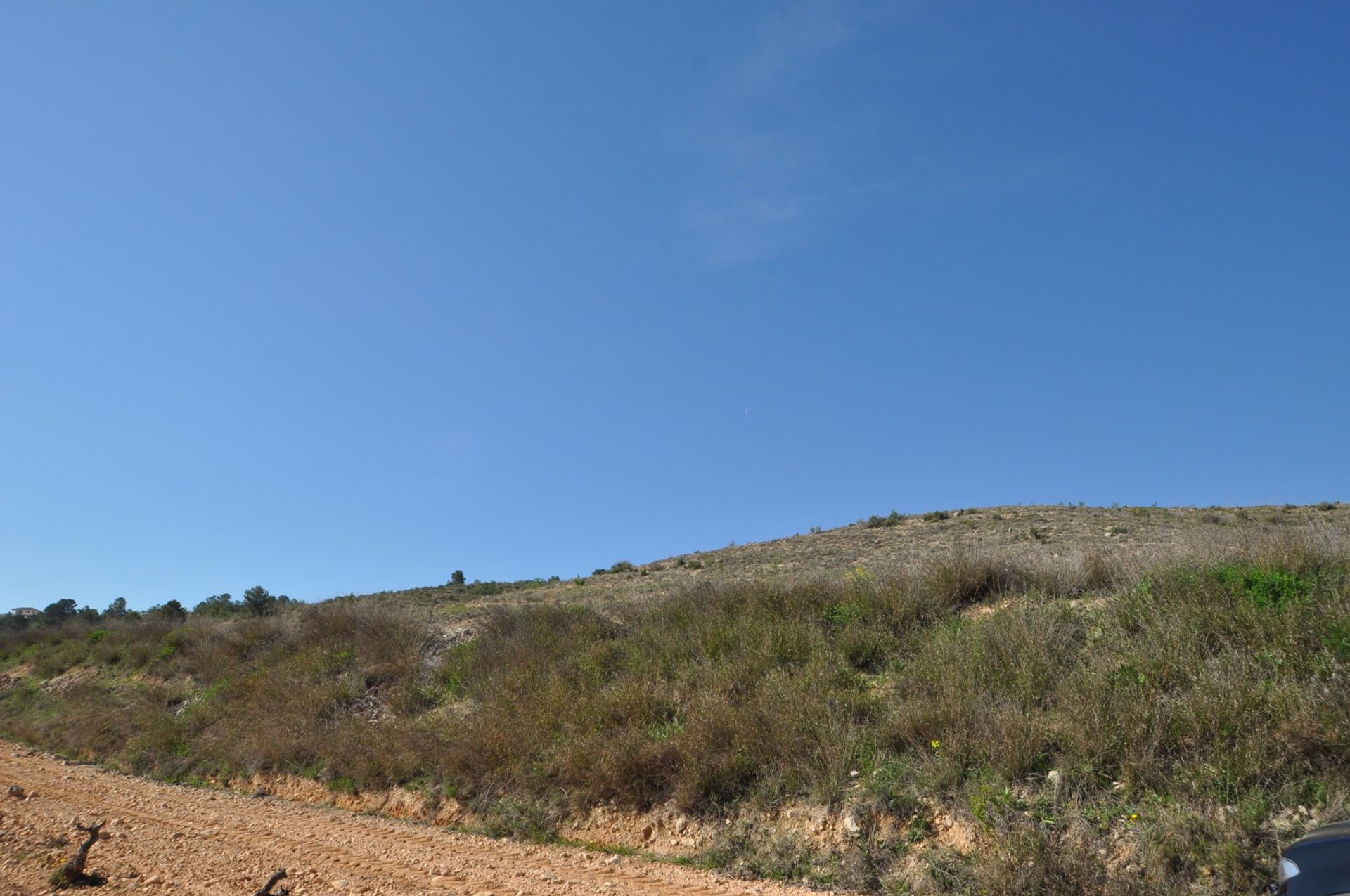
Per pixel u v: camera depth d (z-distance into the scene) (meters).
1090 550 13.60
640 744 10.72
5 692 26.39
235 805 12.61
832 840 8.43
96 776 15.26
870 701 10.35
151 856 7.70
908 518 38.69
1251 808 6.68
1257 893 6.08
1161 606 10.02
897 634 12.41
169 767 15.84
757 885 8.05
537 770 11.23
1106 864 6.86
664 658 13.59
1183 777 7.28
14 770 15.37
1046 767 8.11
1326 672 7.73
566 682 13.73
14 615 53.75
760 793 9.33
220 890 6.59
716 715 10.67
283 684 17.59
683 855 9.20
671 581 25.53
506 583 41.91
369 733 13.93
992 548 17.17
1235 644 8.88
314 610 22.70
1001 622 10.91
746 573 24.66
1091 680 8.85
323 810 12.47
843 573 16.56
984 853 7.46
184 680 21.52
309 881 7.26
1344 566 9.84
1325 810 6.47
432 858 9.05
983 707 9.21
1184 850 6.59
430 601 35.25
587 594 25.52
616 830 10.01
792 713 10.16
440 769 12.36
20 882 6.31
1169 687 8.49
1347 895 4.53
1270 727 7.37
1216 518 27.92
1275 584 9.63
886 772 8.84
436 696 15.85
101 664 25.73
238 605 45.81
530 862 9.05
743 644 12.88
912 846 7.96
